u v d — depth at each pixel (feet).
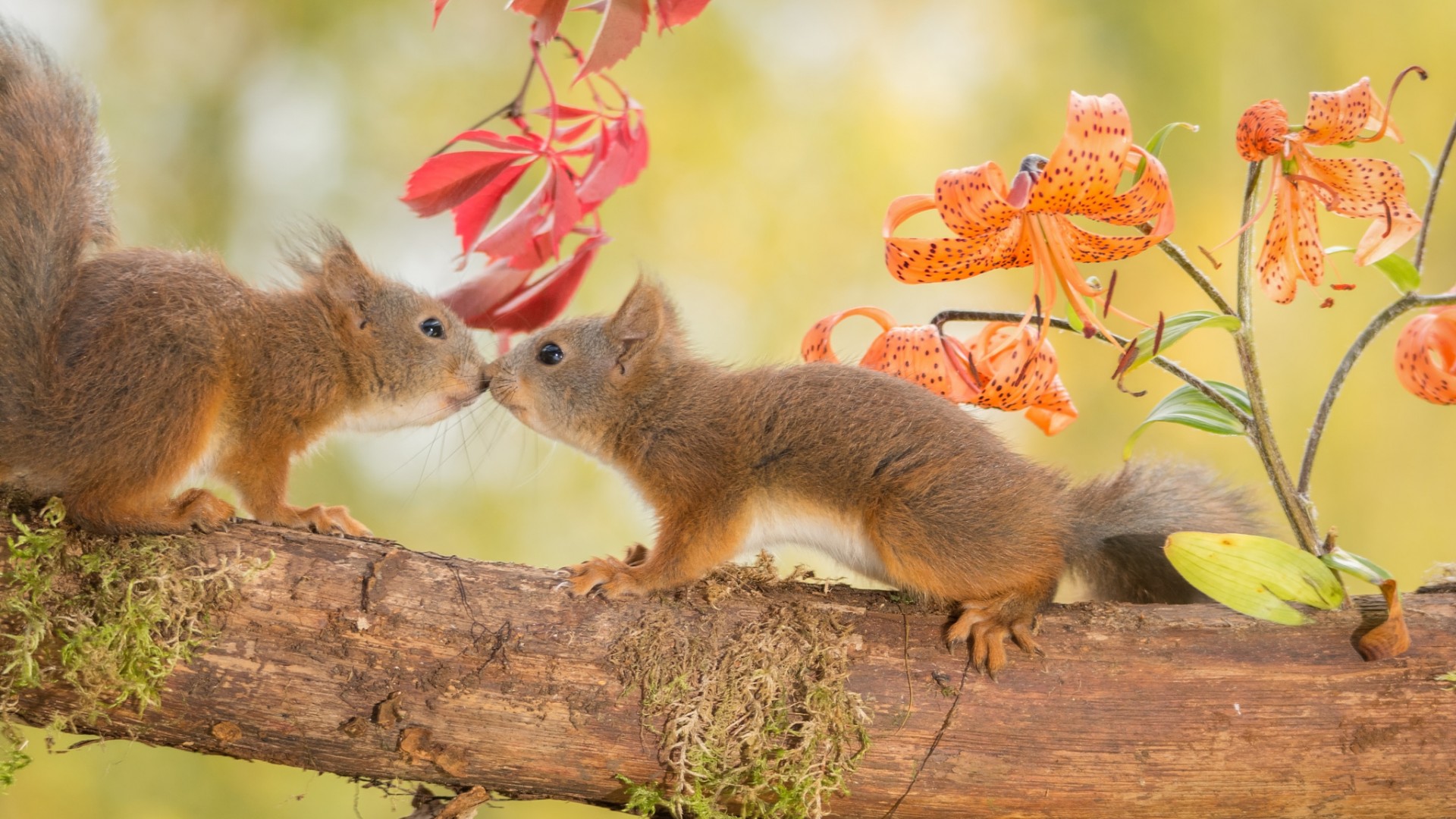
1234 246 15.05
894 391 12.90
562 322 13.09
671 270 15.21
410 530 14.28
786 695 12.74
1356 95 12.72
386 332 13.05
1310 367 15.14
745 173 15.60
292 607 12.72
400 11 15.40
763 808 12.74
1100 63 15.83
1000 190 12.70
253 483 12.93
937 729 12.75
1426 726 12.76
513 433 14.23
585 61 12.63
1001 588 12.80
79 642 12.68
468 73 15.38
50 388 12.76
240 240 14.82
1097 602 12.83
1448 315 12.81
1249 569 12.75
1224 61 15.74
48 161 12.78
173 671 12.71
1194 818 12.77
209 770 14.01
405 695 12.72
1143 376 15.08
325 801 14.01
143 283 12.83
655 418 13.00
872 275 15.42
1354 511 14.87
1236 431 12.80
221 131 14.92
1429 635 12.78
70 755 13.96
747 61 15.90
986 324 12.96
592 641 12.75
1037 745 12.76
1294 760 12.76
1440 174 12.77
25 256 12.76
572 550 14.30
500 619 12.74
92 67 14.78
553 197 12.78
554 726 12.73
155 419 12.78
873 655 12.76
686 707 12.73
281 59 15.23
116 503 12.75
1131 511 12.92
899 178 15.65
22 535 12.71
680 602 12.78
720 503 12.91
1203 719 12.76
